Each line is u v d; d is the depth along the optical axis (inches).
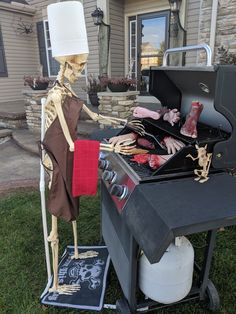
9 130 227.5
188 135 55.4
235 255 80.1
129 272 53.4
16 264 78.5
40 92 212.5
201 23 167.2
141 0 229.1
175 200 41.8
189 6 188.4
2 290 69.6
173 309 63.3
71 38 48.6
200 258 79.0
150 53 243.3
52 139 52.1
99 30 219.1
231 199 42.2
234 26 152.7
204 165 47.8
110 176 54.6
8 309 64.1
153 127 69.5
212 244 58.5
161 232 36.0
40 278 73.5
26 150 185.6
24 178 140.9
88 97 237.5
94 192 52.9
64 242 88.4
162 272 52.3
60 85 51.6
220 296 66.6
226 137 49.4
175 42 186.9
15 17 296.8
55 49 50.2
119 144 57.4
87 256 79.7
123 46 251.3
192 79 58.4
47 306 64.6
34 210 108.0
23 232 94.1
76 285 69.4
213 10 156.9
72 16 47.3
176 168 49.2
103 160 59.1
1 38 292.5
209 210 39.0
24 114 239.5
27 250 84.8
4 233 93.7
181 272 53.3
